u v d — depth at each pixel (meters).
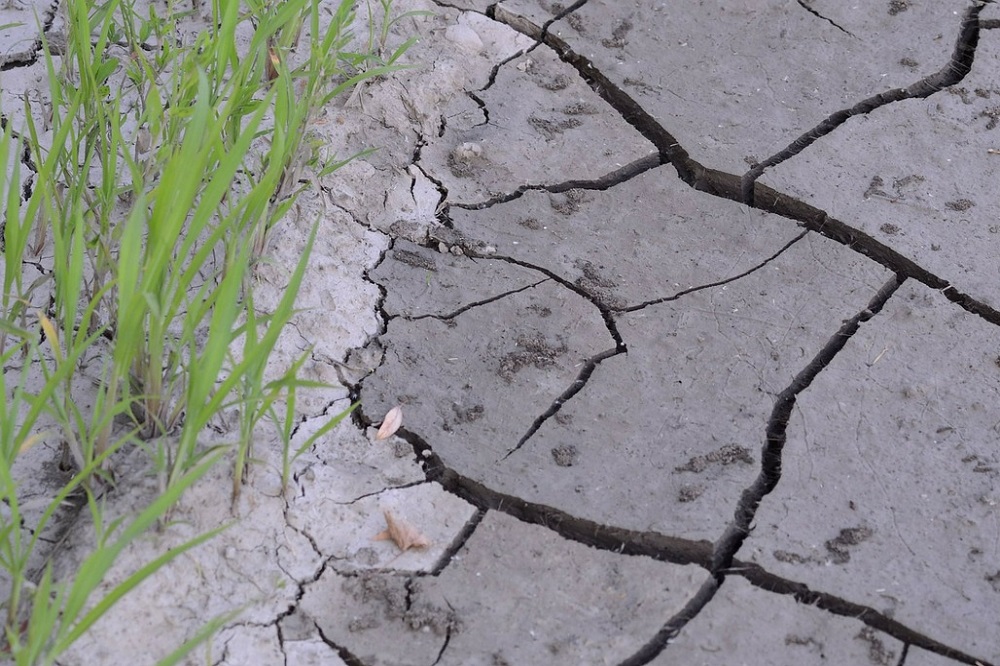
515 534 1.84
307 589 1.80
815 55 2.25
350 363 1.95
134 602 1.76
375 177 2.09
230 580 1.79
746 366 1.96
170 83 2.12
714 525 1.85
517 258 2.04
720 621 1.80
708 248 2.06
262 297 1.97
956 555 1.84
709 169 2.12
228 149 1.97
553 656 1.78
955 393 1.95
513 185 2.11
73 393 1.88
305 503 1.84
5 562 1.70
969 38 2.27
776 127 2.17
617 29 2.27
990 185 2.12
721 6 2.29
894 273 2.04
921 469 1.89
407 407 1.92
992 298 2.02
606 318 2.00
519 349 1.97
